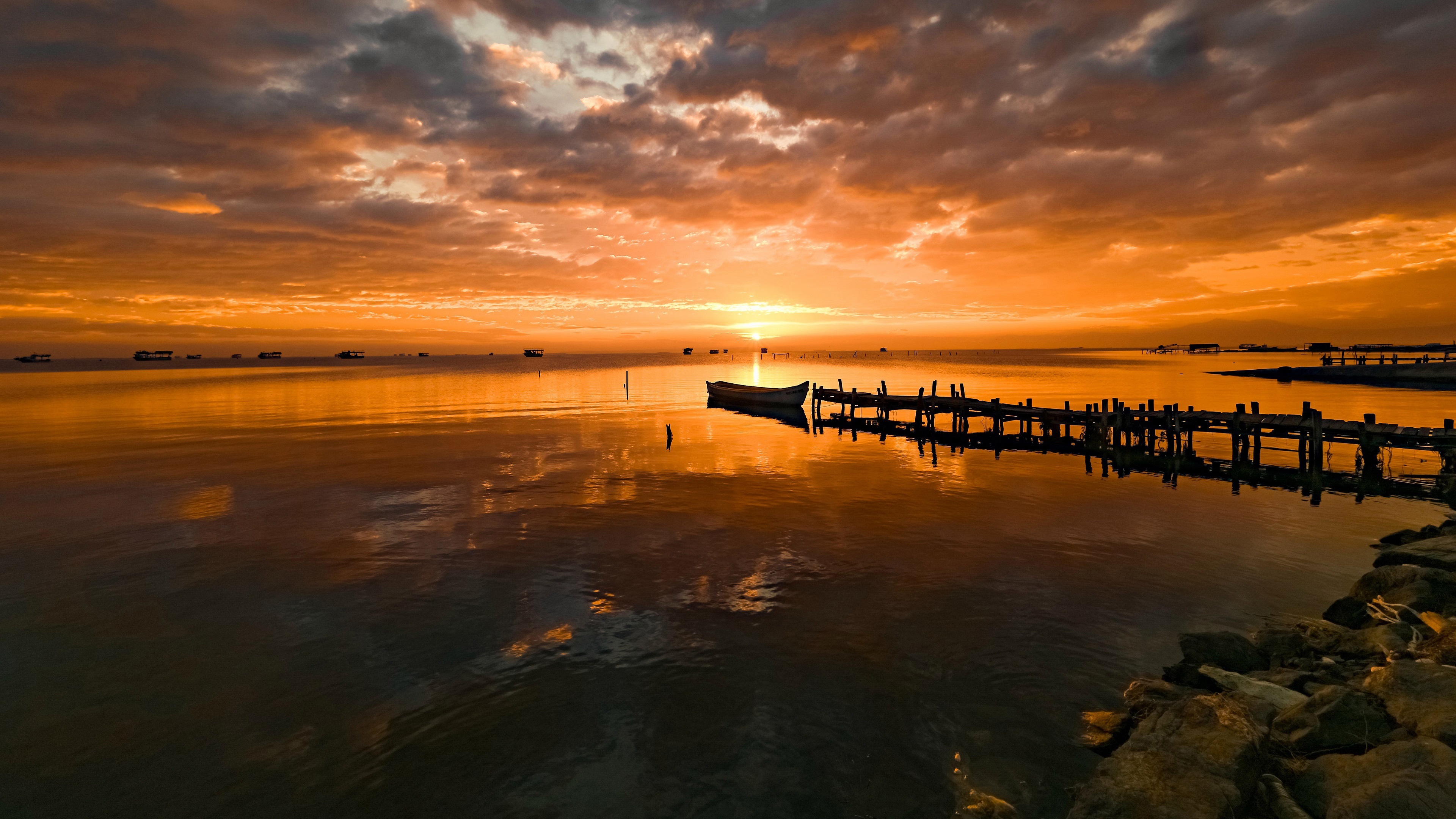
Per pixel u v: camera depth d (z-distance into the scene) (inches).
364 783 272.8
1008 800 255.6
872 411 2182.6
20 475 916.6
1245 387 2642.7
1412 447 829.2
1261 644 366.0
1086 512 715.4
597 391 2851.9
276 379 4281.5
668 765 282.7
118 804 262.7
